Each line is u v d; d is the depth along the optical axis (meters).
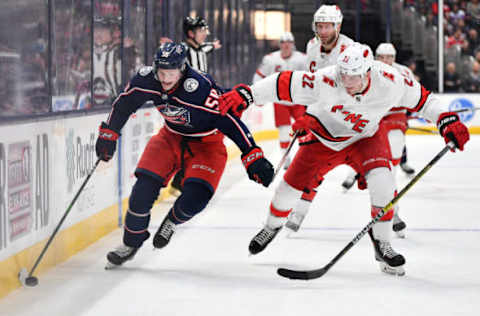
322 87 10.73
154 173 11.34
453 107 41.22
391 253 11.15
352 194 20.67
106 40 16.34
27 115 11.00
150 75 10.75
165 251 13.20
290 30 46.59
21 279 10.70
